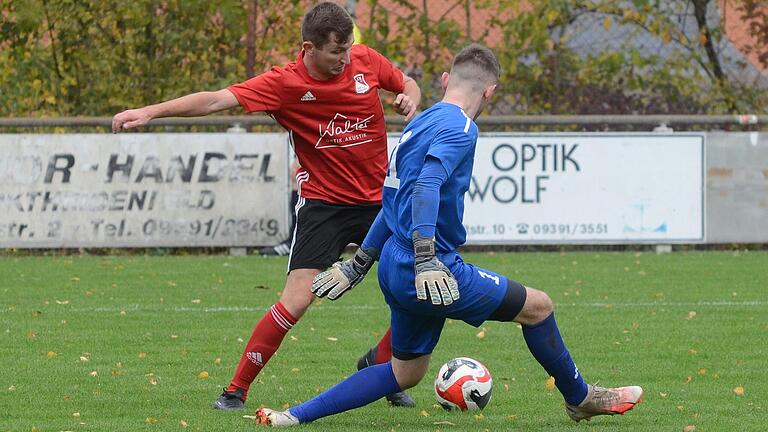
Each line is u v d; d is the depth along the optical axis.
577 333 25.36
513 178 41.44
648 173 41.84
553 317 16.00
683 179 41.97
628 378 20.50
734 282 34.22
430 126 15.06
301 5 45.44
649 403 18.31
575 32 46.22
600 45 46.22
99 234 40.75
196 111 17.42
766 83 46.81
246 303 29.95
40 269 37.12
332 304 30.09
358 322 27.09
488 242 41.50
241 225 41.12
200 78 45.97
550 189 41.56
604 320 27.17
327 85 18.17
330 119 18.30
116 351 23.11
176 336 24.91
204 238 41.03
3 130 41.72
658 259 40.22
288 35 45.78
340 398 16.28
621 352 23.11
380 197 18.75
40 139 40.34
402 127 43.19
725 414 17.41
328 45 17.64
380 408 18.20
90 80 46.09
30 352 22.86
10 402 18.19
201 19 45.28
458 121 14.95
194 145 40.84
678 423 16.73
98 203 40.69
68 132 42.22
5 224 40.38
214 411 17.61
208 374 20.67
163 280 34.59
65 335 24.92
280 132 42.12
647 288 32.94
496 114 46.38
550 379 20.27
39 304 29.55
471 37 45.66
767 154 42.22
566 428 16.38
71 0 44.97
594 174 41.66
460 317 15.57
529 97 46.25
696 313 28.25
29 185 40.41
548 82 46.16
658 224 42.00
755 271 36.84
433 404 18.53
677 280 34.66
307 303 18.02
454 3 45.53
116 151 40.66
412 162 15.09
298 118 18.25
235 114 44.22
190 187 40.91
